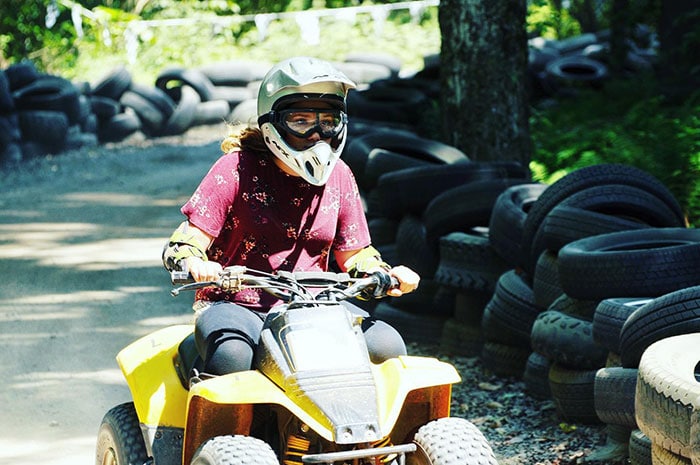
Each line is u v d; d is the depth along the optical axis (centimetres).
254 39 3419
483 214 873
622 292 621
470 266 857
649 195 753
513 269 838
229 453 379
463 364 850
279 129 431
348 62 3008
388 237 981
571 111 1605
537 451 626
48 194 1784
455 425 407
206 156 2309
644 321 540
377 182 1022
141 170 2092
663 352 472
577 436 651
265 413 438
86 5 3462
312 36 2916
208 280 414
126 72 2620
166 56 3291
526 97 1180
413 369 406
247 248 450
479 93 1162
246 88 2870
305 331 400
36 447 653
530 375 745
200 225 439
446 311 906
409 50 3391
